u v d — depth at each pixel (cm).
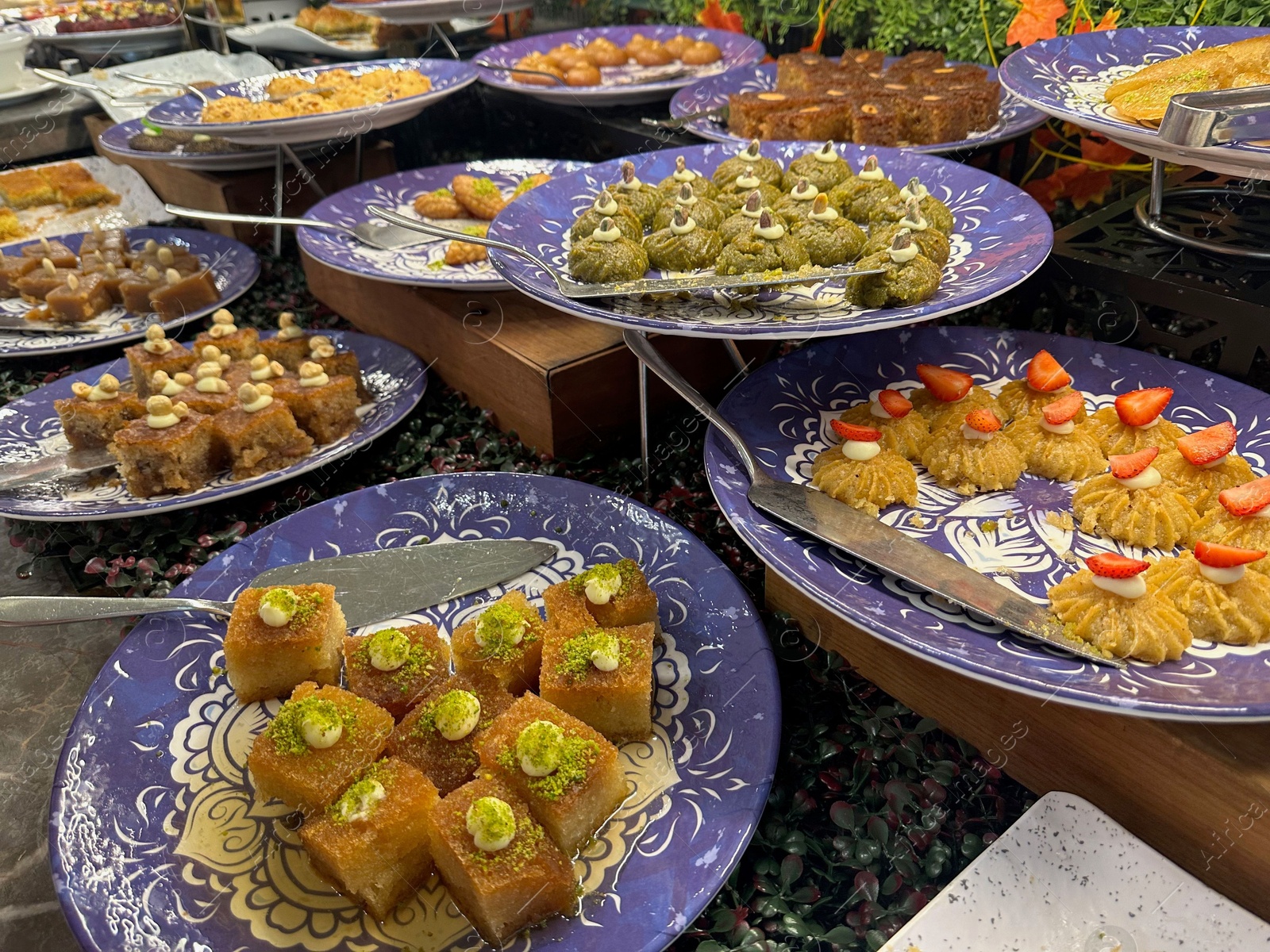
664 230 123
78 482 126
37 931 76
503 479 114
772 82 198
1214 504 95
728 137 160
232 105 187
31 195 223
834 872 78
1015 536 95
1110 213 138
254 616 94
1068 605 81
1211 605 80
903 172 137
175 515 121
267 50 228
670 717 88
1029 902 70
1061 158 165
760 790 78
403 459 131
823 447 109
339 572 106
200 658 96
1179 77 119
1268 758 71
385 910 75
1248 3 144
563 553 107
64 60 246
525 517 111
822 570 86
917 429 108
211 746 88
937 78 168
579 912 73
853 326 92
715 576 98
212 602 100
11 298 179
